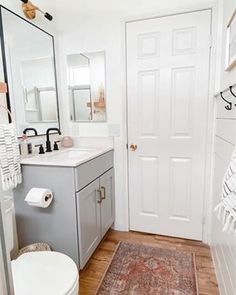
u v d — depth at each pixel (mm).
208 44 1771
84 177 1553
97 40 2037
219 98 1656
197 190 1979
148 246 1967
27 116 1746
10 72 1567
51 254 1166
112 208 2156
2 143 1297
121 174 2166
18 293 902
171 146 1994
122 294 1443
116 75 2041
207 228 1979
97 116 2148
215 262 1632
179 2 1787
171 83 1909
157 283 1527
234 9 1295
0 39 1481
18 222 1634
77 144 2225
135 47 1954
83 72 2125
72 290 947
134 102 2033
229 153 1276
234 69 1262
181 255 1825
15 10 1604
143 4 1872
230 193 830
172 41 1854
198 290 1464
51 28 2025
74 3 2041
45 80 1965
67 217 1507
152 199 2131
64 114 2230
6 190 1424
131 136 2096
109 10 1963
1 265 462
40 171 1509
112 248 1941
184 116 1919
